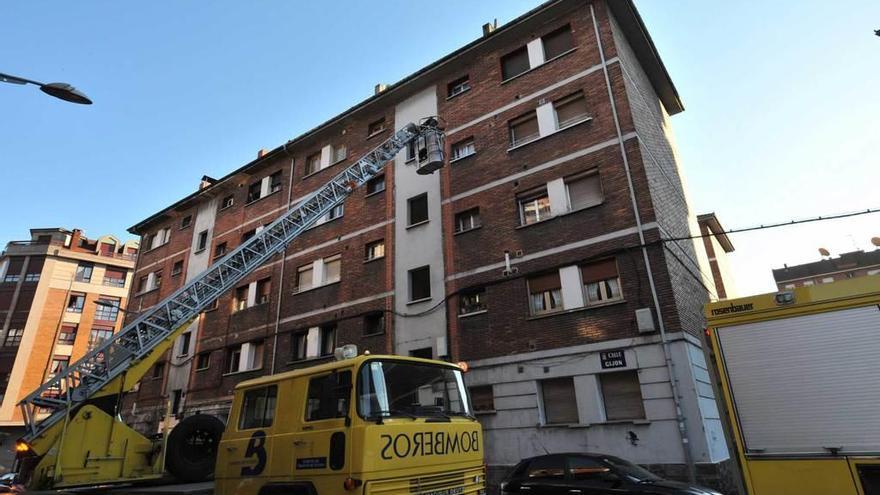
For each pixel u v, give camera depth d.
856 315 6.62
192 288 11.45
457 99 19.11
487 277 15.65
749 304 7.38
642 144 14.70
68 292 48.16
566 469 8.70
